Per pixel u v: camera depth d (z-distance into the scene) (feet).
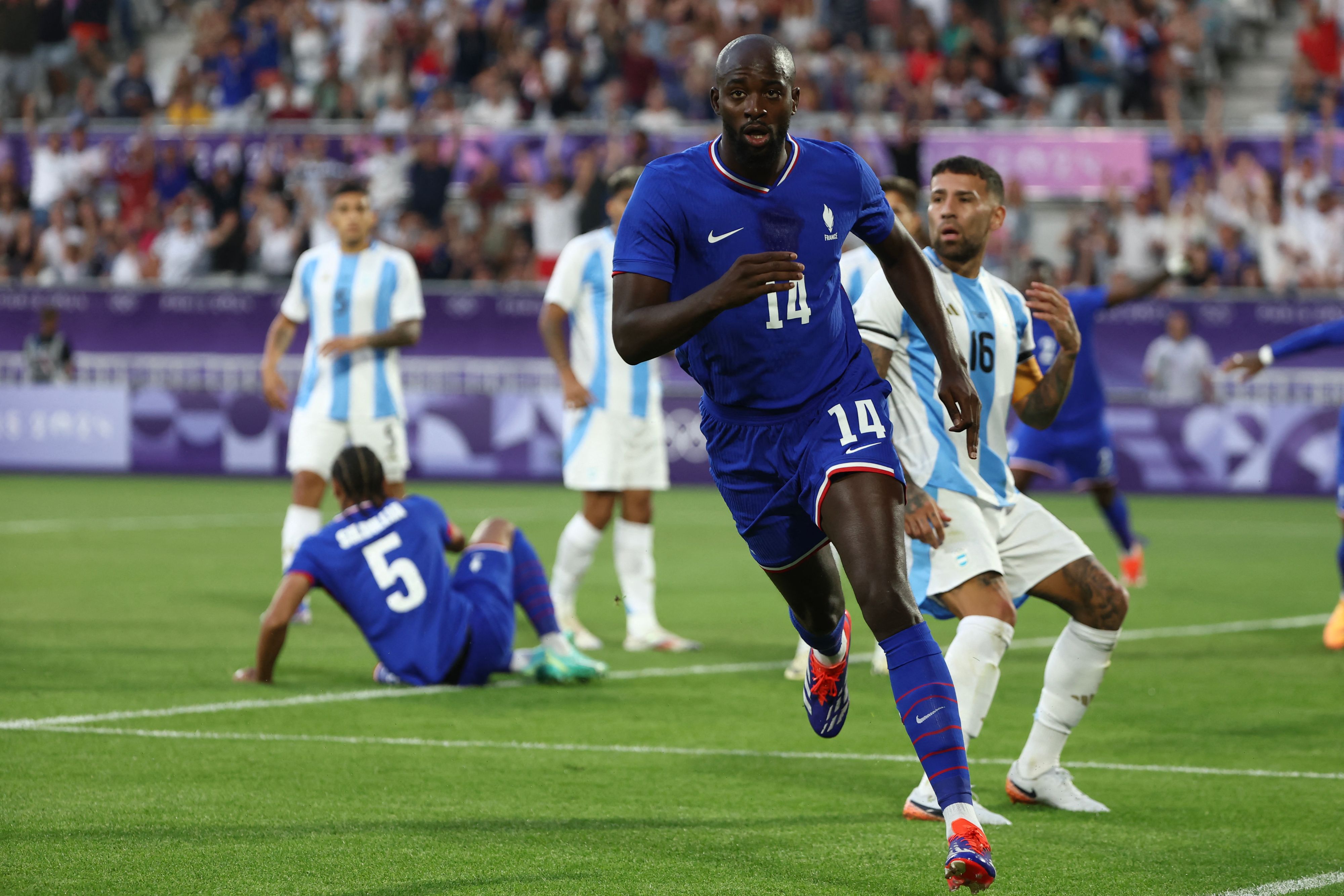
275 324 101.65
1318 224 221.46
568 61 249.75
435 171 230.27
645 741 63.62
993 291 55.26
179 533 146.82
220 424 214.69
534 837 48.01
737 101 41.06
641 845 47.11
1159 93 247.70
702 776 57.31
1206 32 262.88
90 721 65.36
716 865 44.93
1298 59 254.88
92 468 218.18
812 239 42.98
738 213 42.32
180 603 103.60
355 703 70.69
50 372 222.69
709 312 39.01
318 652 85.51
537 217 228.84
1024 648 90.63
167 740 61.93
